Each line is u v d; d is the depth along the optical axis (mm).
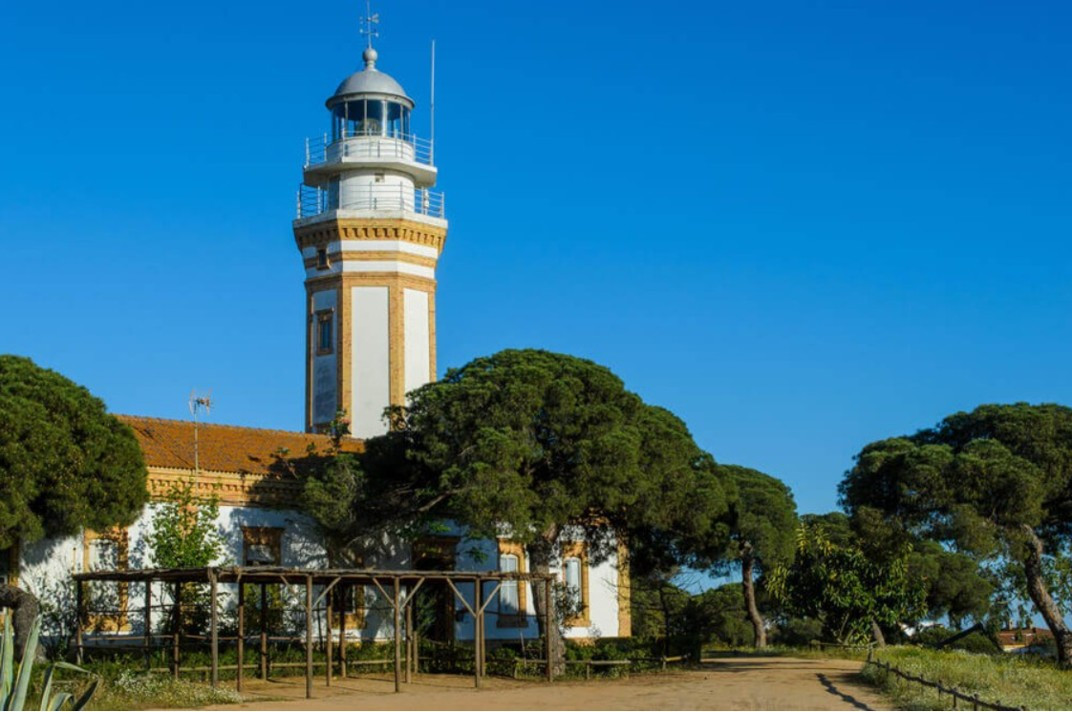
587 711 27625
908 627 67562
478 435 36250
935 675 32125
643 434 38656
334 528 38688
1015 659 41312
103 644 35500
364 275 50719
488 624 44906
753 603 58906
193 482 38406
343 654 36438
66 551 35281
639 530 42844
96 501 33000
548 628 37594
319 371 50938
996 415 38938
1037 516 36531
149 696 27797
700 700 30328
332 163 52281
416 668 38562
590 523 42125
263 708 27719
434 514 40438
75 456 32219
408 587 42562
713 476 41500
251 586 38719
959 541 36438
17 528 31453
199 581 32781
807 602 57156
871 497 39719
